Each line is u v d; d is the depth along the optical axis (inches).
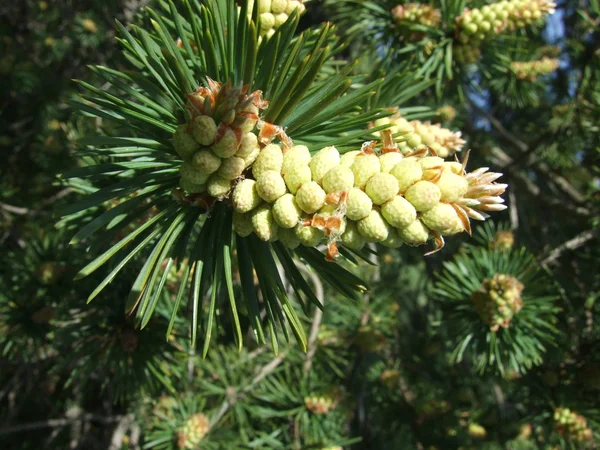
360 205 4.7
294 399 14.9
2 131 23.8
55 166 20.4
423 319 25.9
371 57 13.9
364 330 17.9
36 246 12.6
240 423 14.5
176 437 13.9
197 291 5.3
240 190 5.1
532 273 12.6
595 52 16.2
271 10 7.0
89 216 9.6
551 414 14.2
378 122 8.8
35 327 11.9
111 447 17.0
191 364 15.6
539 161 21.8
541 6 10.8
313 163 5.0
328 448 14.5
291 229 5.2
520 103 17.9
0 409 25.0
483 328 12.3
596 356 14.2
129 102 5.4
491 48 12.4
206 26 5.2
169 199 7.5
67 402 22.3
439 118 15.9
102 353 10.0
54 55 25.3
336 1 13.1
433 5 11.7
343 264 17.8
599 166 17.5
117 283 10.1
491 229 16.6
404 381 20.6
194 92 5.1
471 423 20.0
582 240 15.1
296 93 5.4
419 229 4.8
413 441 20.4
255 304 5.7
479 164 21.4
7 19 26.6
